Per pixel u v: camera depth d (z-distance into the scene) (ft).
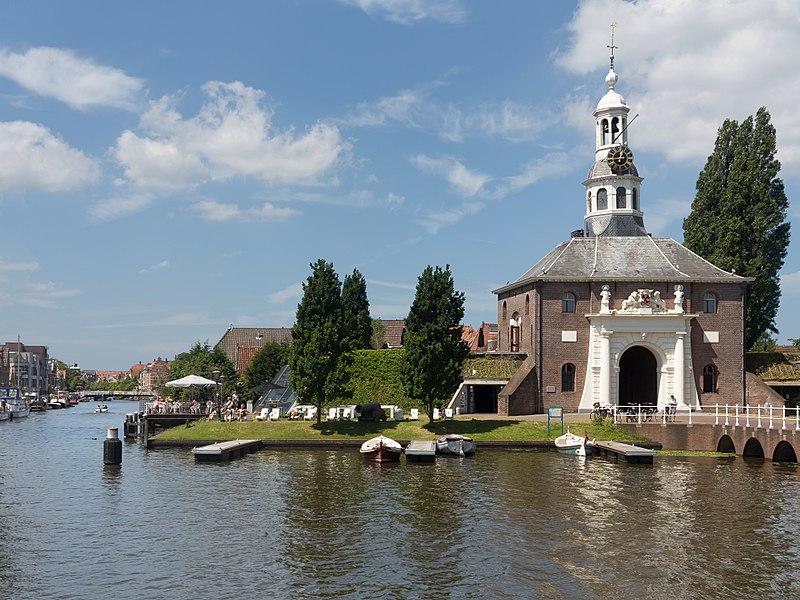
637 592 70.03
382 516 102.01
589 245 232.94
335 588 71.61
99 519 101.76
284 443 184.24
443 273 194.70
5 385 646.33
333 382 193.36
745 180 244.63
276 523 98.37
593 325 219.00
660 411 205.46
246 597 69.31
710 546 85.61
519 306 241.14
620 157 242.99
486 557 81.51
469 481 130.31
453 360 194.80
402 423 195.31
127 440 219.20
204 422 201.67
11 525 98.48
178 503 112.16
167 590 71.46
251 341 443.73
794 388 235.61
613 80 249.34
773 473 139.64
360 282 299.58
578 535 90.89
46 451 189.67
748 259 245.24
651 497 114.83
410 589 71.26
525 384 218.79
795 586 71.61
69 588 72.28
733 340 222.48
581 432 183.93
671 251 234.38
